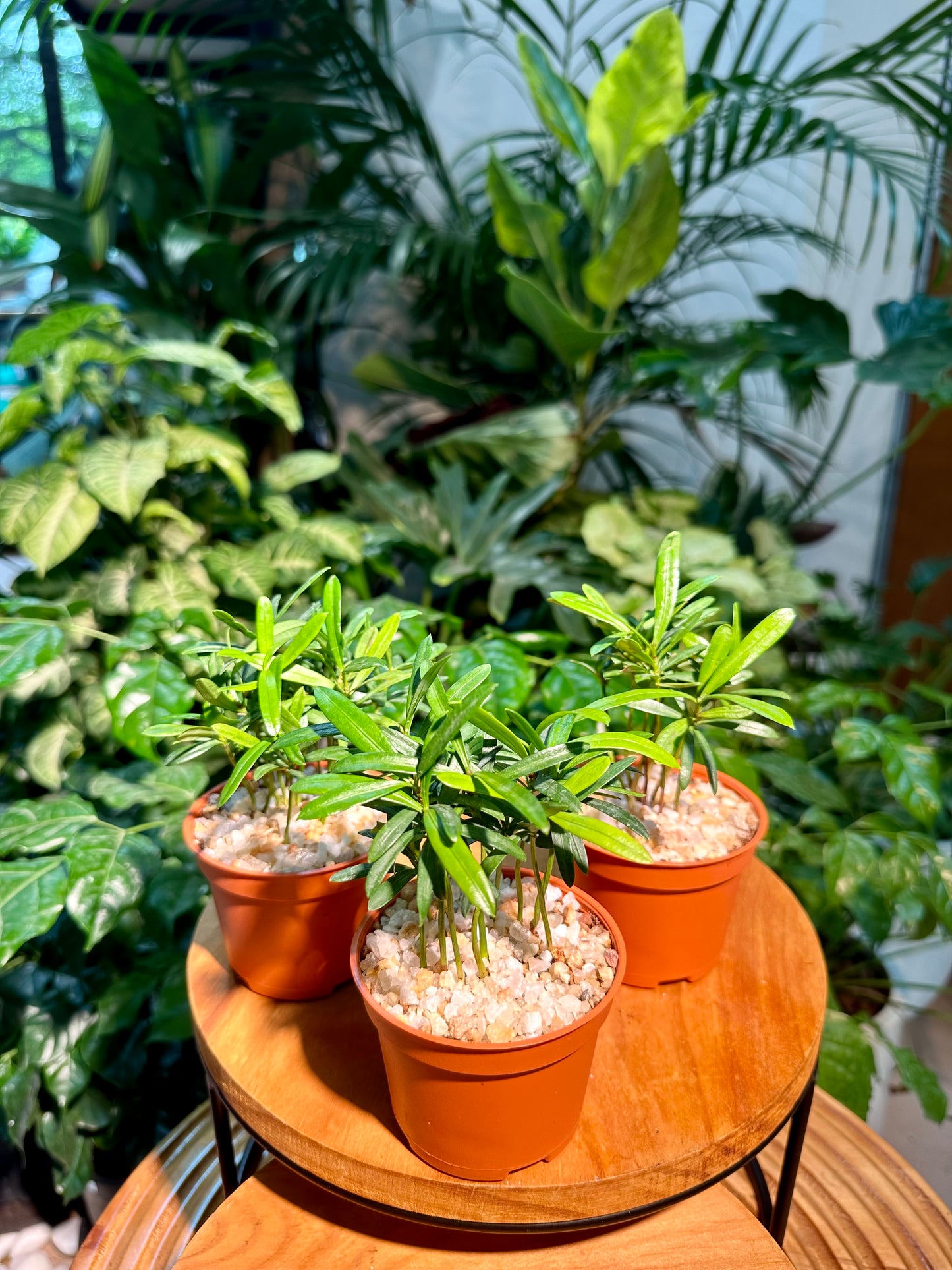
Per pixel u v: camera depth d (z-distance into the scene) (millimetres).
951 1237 779
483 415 1841
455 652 1061
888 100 1531
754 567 1581
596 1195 522
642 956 667
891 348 1529
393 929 594
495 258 1726
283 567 1270
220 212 1600
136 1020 1134
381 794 491
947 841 1354
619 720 785
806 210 2203
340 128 2096
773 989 684
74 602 1146
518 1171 527
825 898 1157
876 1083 1197
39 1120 1113
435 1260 585
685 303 2338
